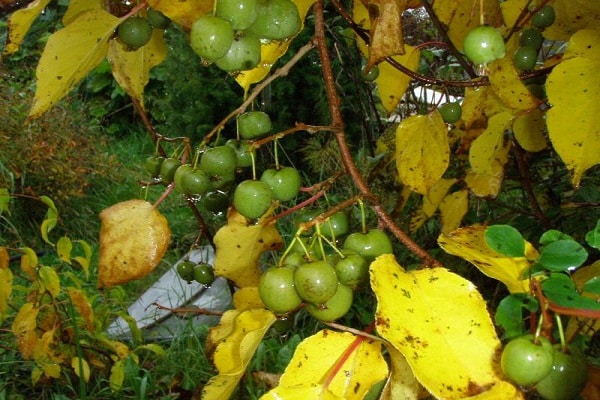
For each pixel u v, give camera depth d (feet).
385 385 1.43
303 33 4.99
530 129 2.34
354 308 4.01
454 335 1.24
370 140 4.38
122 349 3.63
